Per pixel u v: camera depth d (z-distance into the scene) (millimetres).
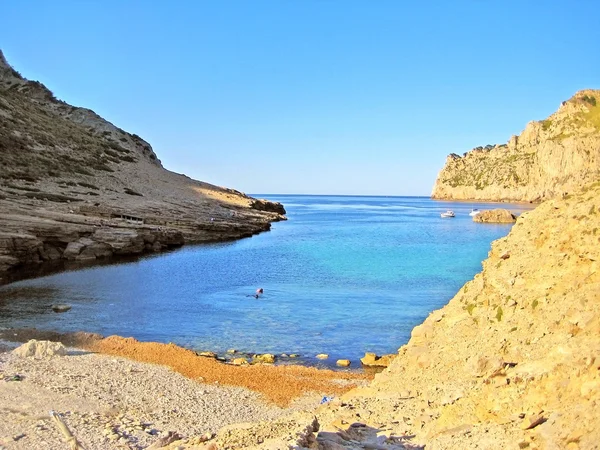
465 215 161750
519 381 10516
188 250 69750
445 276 49594
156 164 131750
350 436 11383
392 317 33438
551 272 12555
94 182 88375
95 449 14016
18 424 15383
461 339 13938
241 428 12930
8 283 43875
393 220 138750
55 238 55906
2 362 21750
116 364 22719
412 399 13164
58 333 28344
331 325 31500
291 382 21531
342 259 61656
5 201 61938
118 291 41719
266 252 68562
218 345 27641
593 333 10336
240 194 139625
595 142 193250
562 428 8680
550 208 14273
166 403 18547
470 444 9672
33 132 95750
